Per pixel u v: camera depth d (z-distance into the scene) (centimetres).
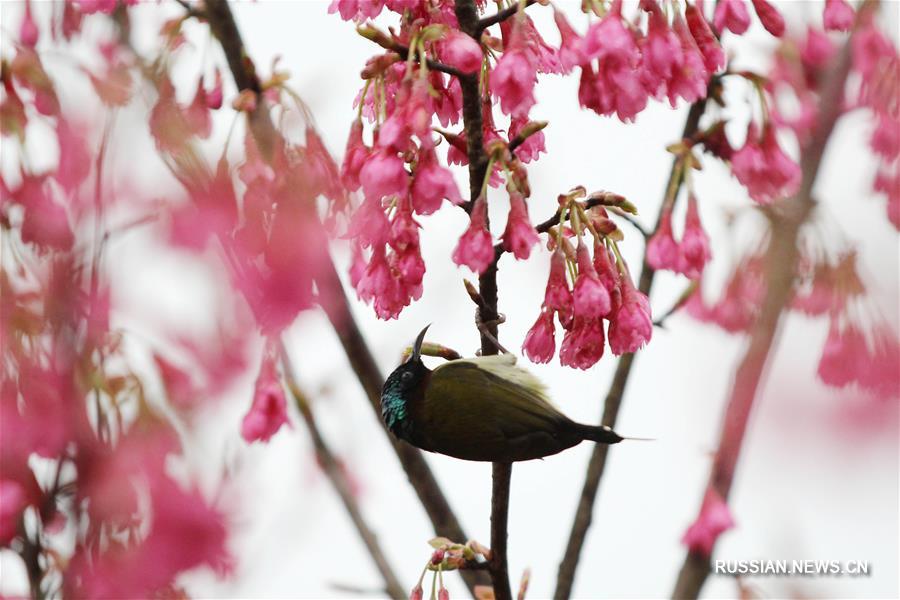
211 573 585
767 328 805
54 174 566
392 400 802
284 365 952
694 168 932
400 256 695
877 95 905
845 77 912
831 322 862
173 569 567
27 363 563
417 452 981
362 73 693
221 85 847
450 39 659
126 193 542
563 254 709
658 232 949
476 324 726
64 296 540
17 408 562
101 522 569
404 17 710
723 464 979
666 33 702
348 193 710
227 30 830
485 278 710
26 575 573
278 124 733
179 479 575
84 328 542
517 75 652
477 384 763
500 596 748
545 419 755
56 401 559
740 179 880
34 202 561
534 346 716
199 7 835
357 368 948
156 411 563
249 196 642
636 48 694
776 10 809
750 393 783
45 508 572
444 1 709
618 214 959
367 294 698
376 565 993
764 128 880
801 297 886
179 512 568
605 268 710
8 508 563
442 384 776
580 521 956
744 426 779
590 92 712
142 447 568
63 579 567
